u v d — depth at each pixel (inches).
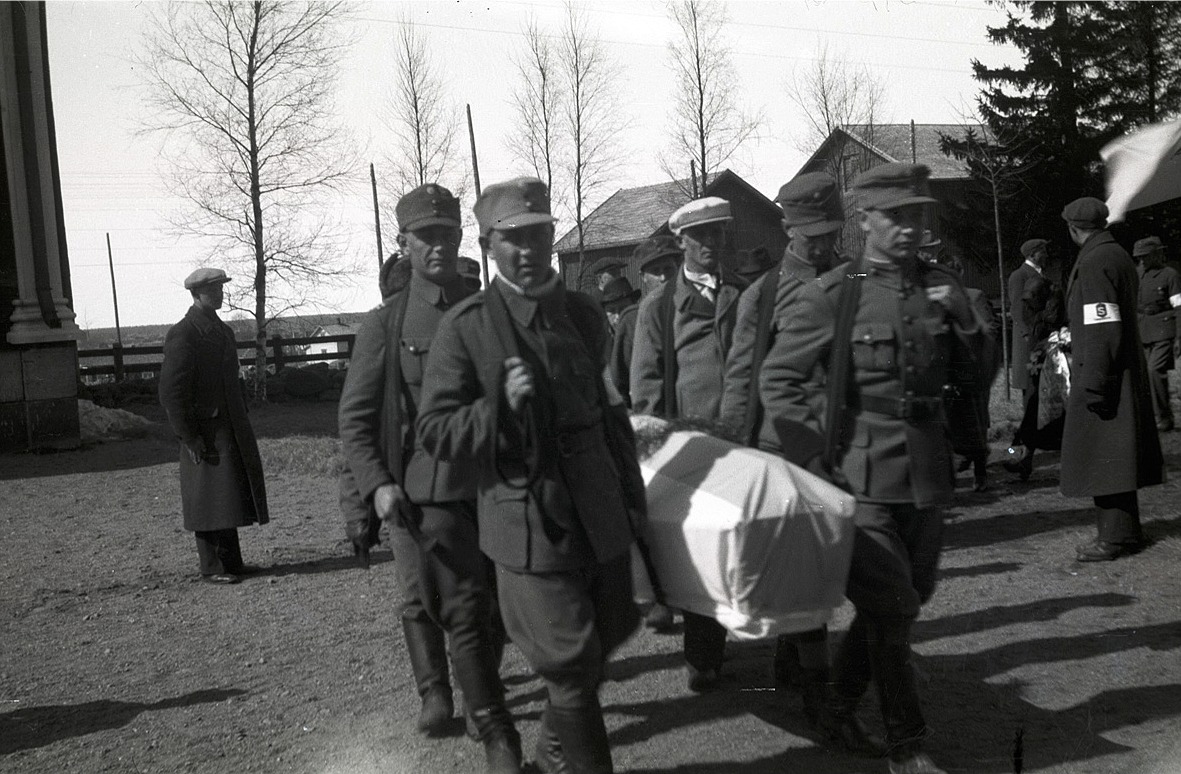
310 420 882.1
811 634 171.8
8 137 658.2
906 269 161.0
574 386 145.6
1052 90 1139.9
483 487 147.3
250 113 1236.5
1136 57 1141.1
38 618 281.0
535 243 144.9
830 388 158.7
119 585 315.3
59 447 653.9
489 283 148.6
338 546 357.4
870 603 155.4
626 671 212.7
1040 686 193.8
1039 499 358.9
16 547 380.2
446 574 163.5
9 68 652.1
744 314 177.5
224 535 315.3
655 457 163.3
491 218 146.5
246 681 221.3
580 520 142.9
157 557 353.7
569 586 143.3
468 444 144.2
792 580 145.2
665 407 217.3
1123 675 196.9
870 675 167.0
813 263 184.7
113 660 241.3
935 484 156.3
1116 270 267.1
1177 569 261.4
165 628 266.4
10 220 654.5
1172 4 1110.4
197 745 186.5
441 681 186.1
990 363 162.6
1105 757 162.4
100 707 209.8
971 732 174.4
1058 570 269.4
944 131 1362.0
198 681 223.1
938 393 158.9
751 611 144.7
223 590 303.0
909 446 155.7
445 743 181.3
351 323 2069.4
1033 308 395.5
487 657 162.9
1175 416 538.6
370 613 268.8
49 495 499.2
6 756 185.9
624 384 262.4
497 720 160.1
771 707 189.9
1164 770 156.6
